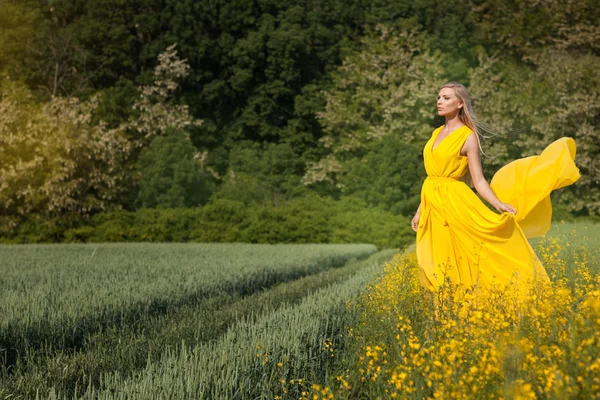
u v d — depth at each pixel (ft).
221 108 159.53
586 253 22.38
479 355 9.72
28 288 30.99
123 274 36.83
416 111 139.54
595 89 127.03
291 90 159.53
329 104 148.87
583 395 7.95
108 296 27.07
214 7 160.66
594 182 130.82
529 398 8.13
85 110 118.52
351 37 171.01
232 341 16.10
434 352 10.05
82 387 14.79
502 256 16.53
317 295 25.26
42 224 97.35
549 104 131.85
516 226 16.35
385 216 105.70
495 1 164.96
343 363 14.40
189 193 119.34
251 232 101.65
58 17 163.12
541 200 17.76
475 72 142.51
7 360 19.53
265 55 160.04
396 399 9.88
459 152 17.21
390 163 121.70
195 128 152.15
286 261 48.32
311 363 14.06
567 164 17.29
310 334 15.80
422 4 164.14
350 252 68.18
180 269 40.14
